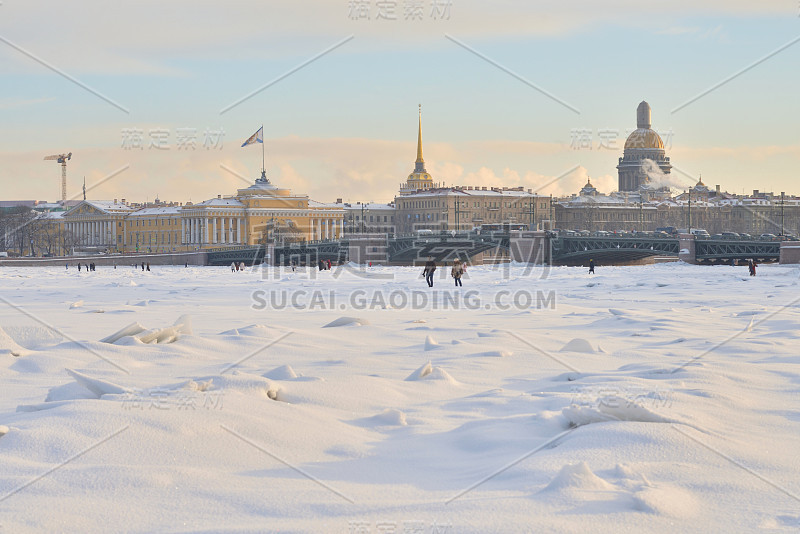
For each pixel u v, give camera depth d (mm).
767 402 10539
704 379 12125
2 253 163750
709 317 24828
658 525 5762
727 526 5820
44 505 6004
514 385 12570
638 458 7426
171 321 25344
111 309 30078
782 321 22922
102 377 12523
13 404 10570
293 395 10141
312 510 6125
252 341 17359
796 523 5891
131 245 194750
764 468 7297
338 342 18156
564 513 5949
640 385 11266
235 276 79938
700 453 7594
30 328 17609
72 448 7160
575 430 8367
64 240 188750
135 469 6719
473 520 5805
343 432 8680
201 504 6184
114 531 5625
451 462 7789
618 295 39438
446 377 12750
